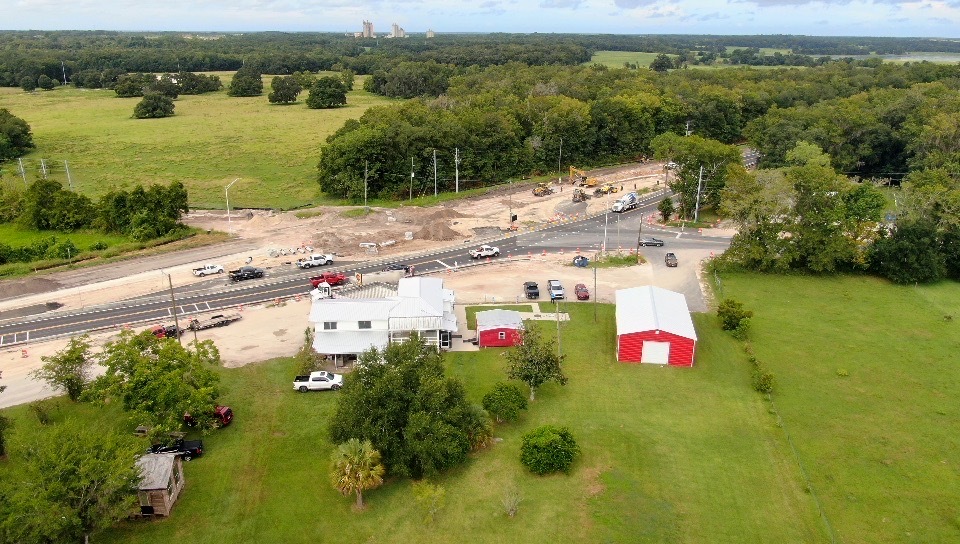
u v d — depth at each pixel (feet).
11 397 193.77
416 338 177.88
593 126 545.44
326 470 162.61
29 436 139.54
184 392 164.55
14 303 266.57
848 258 294.87
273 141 600.80
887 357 222.89
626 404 193.26
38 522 121.29
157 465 147.64
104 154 547.90
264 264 313.94
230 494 153.69
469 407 170.60
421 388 159.12
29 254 318.24
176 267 308.40
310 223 379.76
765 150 489.26
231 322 247.91
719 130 613.52
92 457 130.41
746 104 643.04
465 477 160.56
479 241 353.31
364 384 161.99
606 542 139.03
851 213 308.40
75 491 128.57
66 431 135.85
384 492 155.33
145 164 520.42
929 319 254.06
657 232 368.68
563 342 232.94
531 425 182.70
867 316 256.93
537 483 158.40
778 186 293.43
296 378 199.52
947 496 154.30
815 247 293.23
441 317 221.25
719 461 166.81
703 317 255.09
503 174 494.59
